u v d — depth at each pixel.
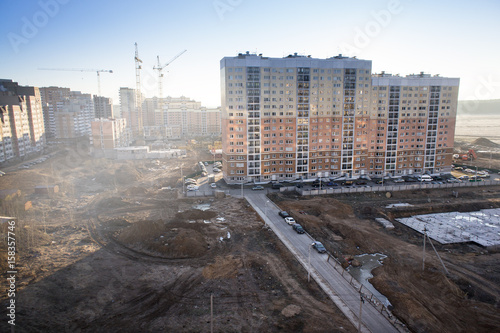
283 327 46.06
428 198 113.00
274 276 59.94
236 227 83.25
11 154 176.38
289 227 83.38
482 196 115.62
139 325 47.28
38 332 45.44
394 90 133.38
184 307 51.31
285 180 129.62
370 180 133.38
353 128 130.75
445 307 53.81
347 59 127.12
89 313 49.88
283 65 122.56
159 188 126.56
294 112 125.81
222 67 123.56
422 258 71.88
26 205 96.19
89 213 95.69
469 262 70.81
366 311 49.69
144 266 64.06
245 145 124.44
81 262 65.25
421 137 138.88
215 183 129.12
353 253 73.88
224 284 57.66
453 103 140.38
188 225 83.44
